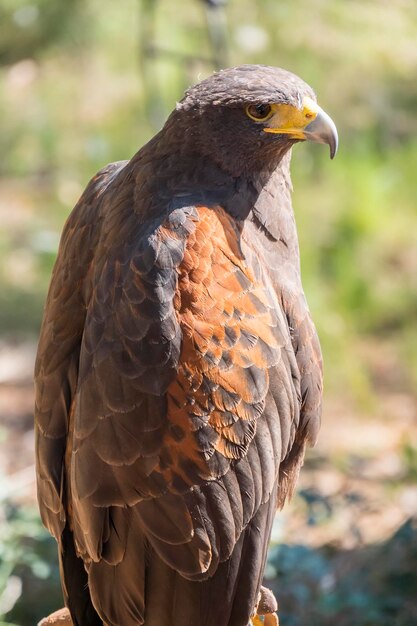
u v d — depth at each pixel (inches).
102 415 232.5
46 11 921.5
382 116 821.9
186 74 826.8
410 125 816.9
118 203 248.5
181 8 900.6
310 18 898.1
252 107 247.9
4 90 889.5
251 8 900.0
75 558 257.1
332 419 595.2
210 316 230.4
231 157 250.5
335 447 561.0
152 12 628.4
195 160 251.1
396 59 876.0
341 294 673.6
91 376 234.8
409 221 733.9
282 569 426.3
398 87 850.1
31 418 571.8
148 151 253.6
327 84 844.6
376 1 934.4
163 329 229.1
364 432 578.9
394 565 440.1
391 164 780.6
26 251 718.5
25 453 539.5
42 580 426.9
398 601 421.7
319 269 689.0
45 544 422.9
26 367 621.9
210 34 539.8
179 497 230.2
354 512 487.5
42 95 880.3
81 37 923.4
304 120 250.1
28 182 799.7
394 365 639.1
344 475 530.0
